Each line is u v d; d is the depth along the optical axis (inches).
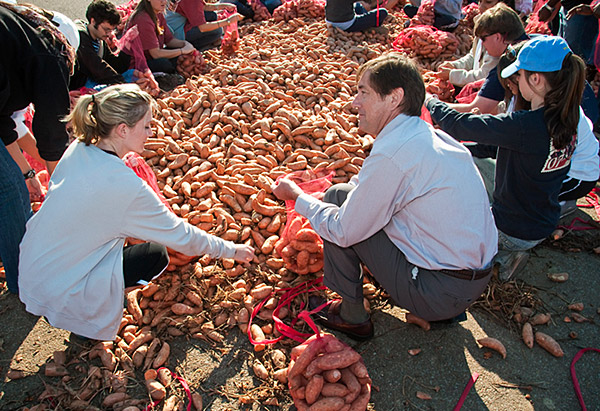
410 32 197.6
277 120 140.3
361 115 80.6
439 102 105.7
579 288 108.3
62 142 107.1
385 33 225.1
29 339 96.0
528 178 94.0
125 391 84.8
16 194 95.0
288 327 93.7
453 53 196.4
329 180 119.6
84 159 79.0
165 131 142.3
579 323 100.2
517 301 103.9
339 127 139.0
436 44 189.9
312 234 99.1
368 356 92.2
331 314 95.2
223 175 125.7
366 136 138.4
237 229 112.6
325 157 131.6
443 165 72.6
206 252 90.2
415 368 90.0
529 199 97.0
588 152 111.7
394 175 72.3
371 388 85.9
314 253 101.1
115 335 87.1
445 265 76.9
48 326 98.7
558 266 114.1
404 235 78.3
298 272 103.0
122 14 232.4
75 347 93.7
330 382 77.7
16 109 99.8
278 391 85.0
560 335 97.6
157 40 181.0
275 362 88.9
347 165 128.4
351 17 215.0
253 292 100.2
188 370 89.4
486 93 130.3
